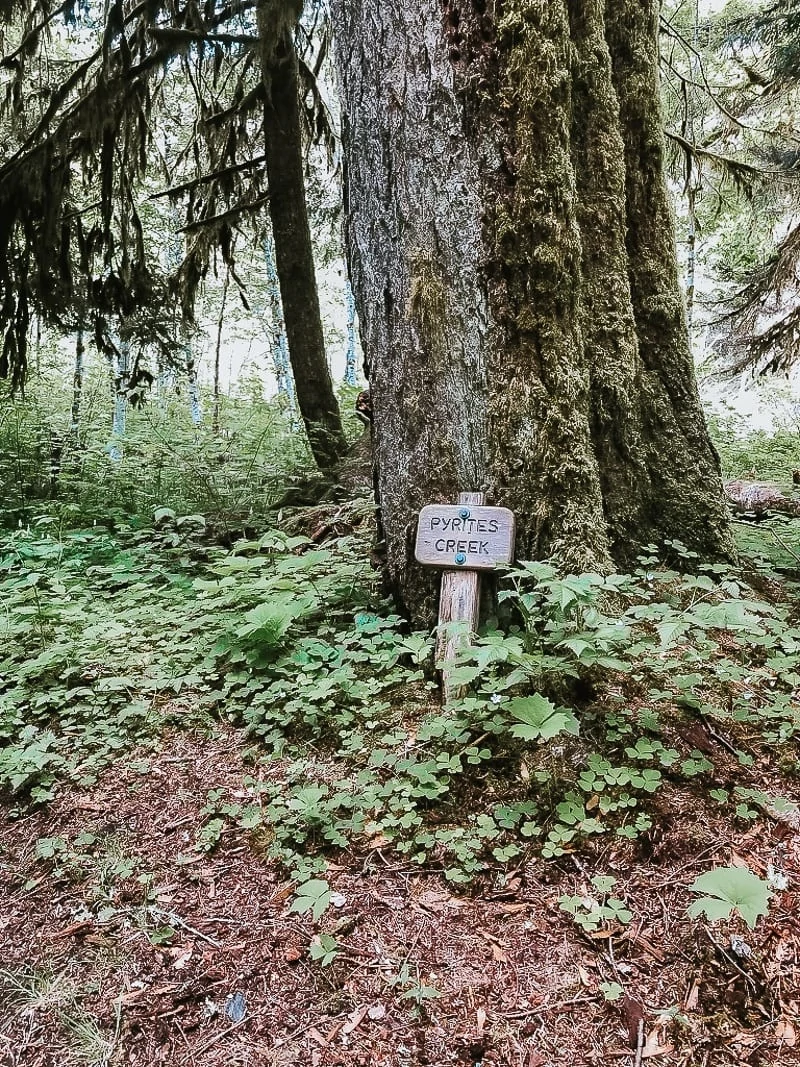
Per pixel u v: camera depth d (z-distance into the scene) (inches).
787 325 350.3
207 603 151.2
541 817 85.8
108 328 315.9
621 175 134.3
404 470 123.3
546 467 115.2
